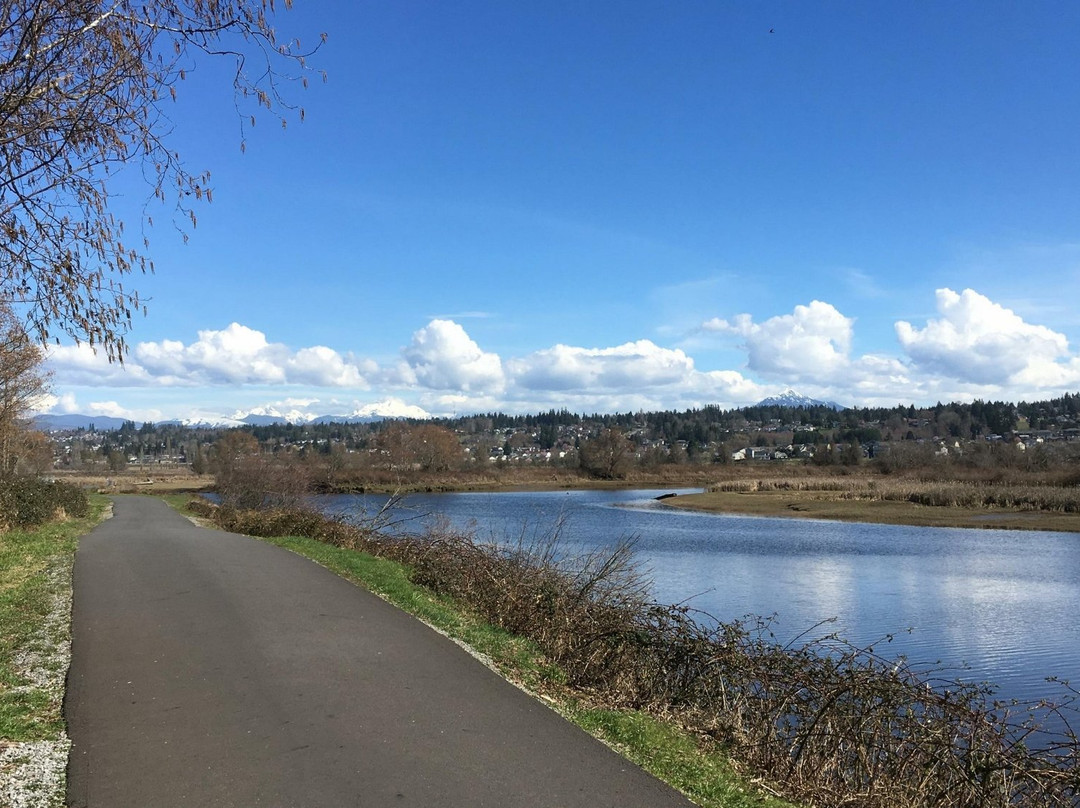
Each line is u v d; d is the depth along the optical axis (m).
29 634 8.09
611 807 4.30
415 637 8.24
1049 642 14.91
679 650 7.30
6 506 20.59
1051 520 41.72
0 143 5.27
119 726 5.35
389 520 21.70
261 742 5.07
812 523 42.44
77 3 5.30
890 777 5.75
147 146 6.04
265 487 32.62
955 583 22.03
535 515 42.00
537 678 7.31
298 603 9.99
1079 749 6.20
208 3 5.65
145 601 10.02
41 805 4.10
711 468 104.31
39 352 27.44
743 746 6.19
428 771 4.69
